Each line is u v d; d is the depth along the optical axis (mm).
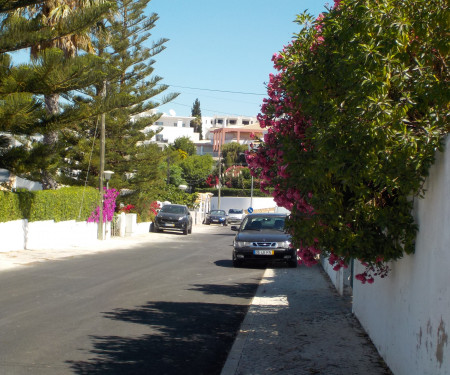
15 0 18422
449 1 5441
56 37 19406
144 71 34188
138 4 32344
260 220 18281
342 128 5473
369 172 5348
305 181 6277
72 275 13672
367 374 6023
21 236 19438
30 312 8891
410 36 5676
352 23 5676
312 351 6969
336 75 5996
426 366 4652
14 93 17906
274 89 7793
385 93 5262
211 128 121875
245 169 79688
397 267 5941
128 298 10633
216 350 7062
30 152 20375
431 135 4770
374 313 7254
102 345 7059
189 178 79938
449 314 4051
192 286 12648
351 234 5969
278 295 11562
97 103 21172
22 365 6039
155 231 37812
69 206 23766
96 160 33281
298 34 6750
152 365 6258
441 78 5715
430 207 4797
